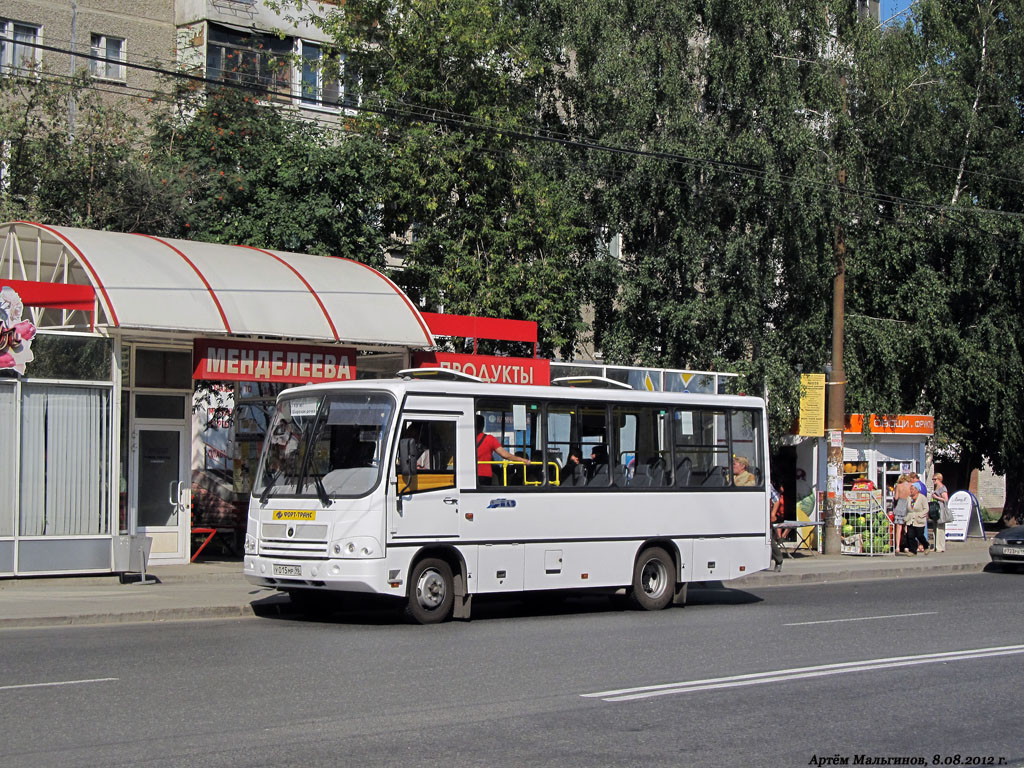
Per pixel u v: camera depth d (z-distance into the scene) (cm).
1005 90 3488
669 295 2916
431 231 2666
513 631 1437
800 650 1270
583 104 3091
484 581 1546
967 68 3519
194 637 1333
